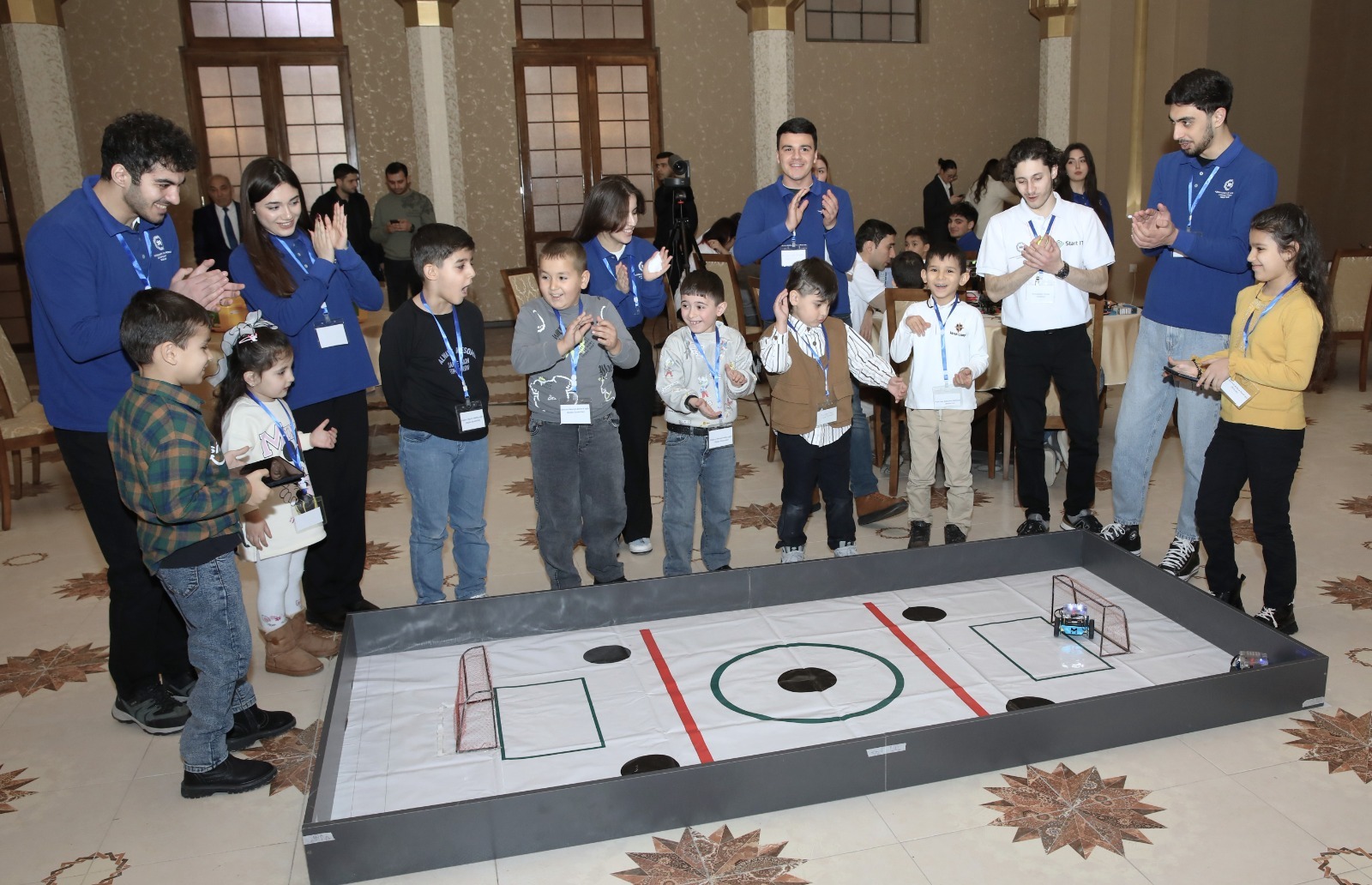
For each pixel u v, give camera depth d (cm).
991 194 821
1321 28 947
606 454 330
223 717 248
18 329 970
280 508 299
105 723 289
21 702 302
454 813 212
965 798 232
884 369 365
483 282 1069
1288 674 260
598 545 340
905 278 534
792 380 345
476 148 1038
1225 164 331
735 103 1090
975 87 1158
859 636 302
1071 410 384
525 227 1067
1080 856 211
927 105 1145
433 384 310
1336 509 432
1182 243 327
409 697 276
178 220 963
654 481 516
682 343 331
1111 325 495
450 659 299
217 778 249
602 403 326
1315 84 961
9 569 420
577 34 1041
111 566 273
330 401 322
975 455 546
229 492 233
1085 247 369
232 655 246
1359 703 269
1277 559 308
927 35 1129
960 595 332
